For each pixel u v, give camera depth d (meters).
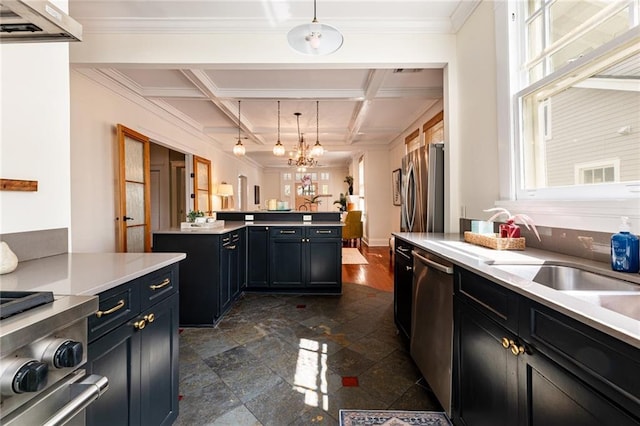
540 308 0.88
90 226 3.29
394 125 5.98
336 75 3.63
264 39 2.69
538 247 1.73
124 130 3.61
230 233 3.16
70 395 0.74
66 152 1.56
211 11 2.50
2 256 1.11
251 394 1.75
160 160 6.78
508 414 1.03
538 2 1.80
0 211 1.25
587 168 1.45
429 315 1.73
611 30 1.33
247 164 10.45
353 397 1.73
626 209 1.19
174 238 2.79
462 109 2.61
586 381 0.71
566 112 1.58
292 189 12.91
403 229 3.42
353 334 2.57
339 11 2.50
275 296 3.68
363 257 6.13
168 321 1.42
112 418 1.04
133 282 1.15
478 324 1.24
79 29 1.08
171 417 1.45
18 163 1.32
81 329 0.80
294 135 6.66
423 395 1.75
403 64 2.73
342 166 12.66
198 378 1.91
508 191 1.96
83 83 3.20
